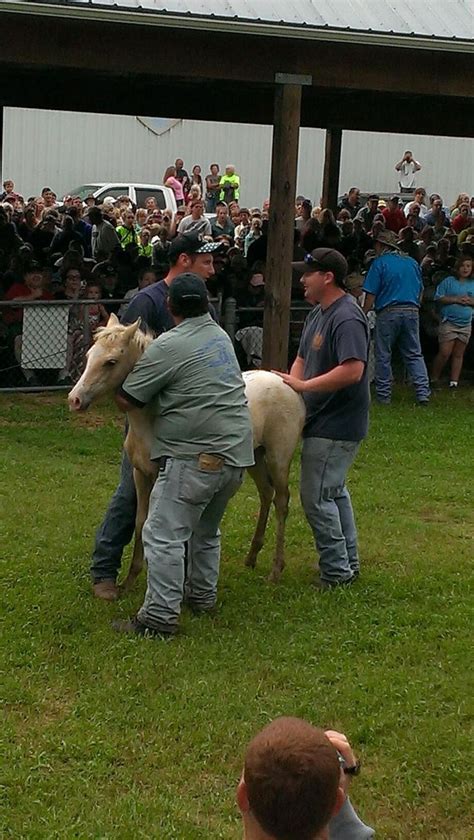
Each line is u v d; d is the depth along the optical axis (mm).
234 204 22797
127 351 5730
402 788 4379
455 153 29875
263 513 6777
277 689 5180
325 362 6340
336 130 17797
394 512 8336
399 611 6137
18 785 4254
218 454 5535
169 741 4652
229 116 16250
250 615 6039
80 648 5484
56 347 11953
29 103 15531
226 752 4582
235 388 5625
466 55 11125
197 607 6035
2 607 6016
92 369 5695
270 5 10234
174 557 5590
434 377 13375
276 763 2055
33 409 11289
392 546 7453
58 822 4031
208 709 4906
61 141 27828
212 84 12570
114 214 19953
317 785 2035
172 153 28562
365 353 6234
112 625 5770
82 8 9258
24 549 6984
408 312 12070
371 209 21016
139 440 5797
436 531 7844
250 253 14523
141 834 3965
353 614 6059
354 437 6379
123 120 28078
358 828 2543
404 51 10930
